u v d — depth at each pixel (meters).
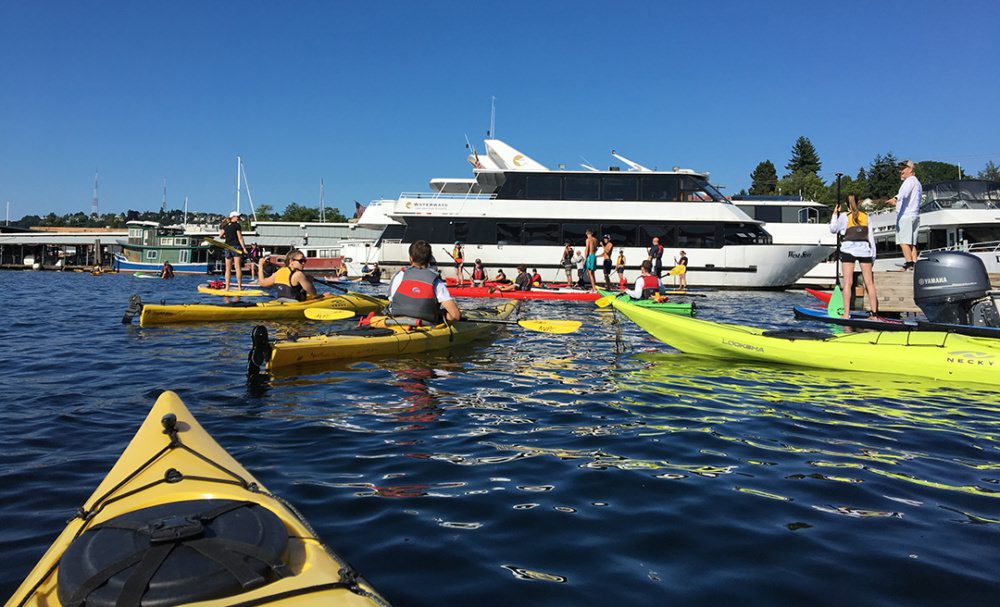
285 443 4.74
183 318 11.94
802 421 5.47
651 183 25.50
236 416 5.45
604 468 4.27
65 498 3.67
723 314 15.39
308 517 3.43
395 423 5.31
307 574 2.05
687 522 3.42
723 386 6.84
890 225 26.16
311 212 100.44
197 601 1.82
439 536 3.22
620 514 3.52
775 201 28.08
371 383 6.82
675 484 3.98
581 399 6.22
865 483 4.02
